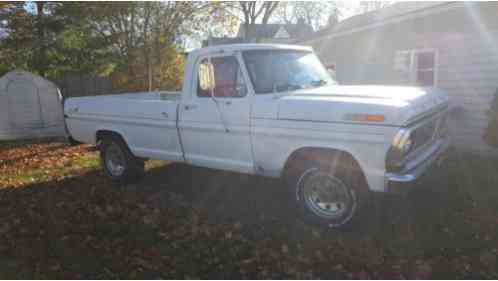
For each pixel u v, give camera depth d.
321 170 3.90
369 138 3.47
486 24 7.27
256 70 4.39
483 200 4.67
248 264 3.39
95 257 3.57
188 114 4.79
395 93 3.96
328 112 3.70
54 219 4.47
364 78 10.45
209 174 6.27
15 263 3.51
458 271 3.18
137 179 5.91
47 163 7.42
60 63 16.83
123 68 15.87
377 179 3.51
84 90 13.26
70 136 6.55
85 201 5.09
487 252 3.46
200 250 3.66
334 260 3.41
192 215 4.49
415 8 8.45
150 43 14.62
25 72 10.91
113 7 13.54
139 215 4.56
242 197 5.10
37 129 11.23
